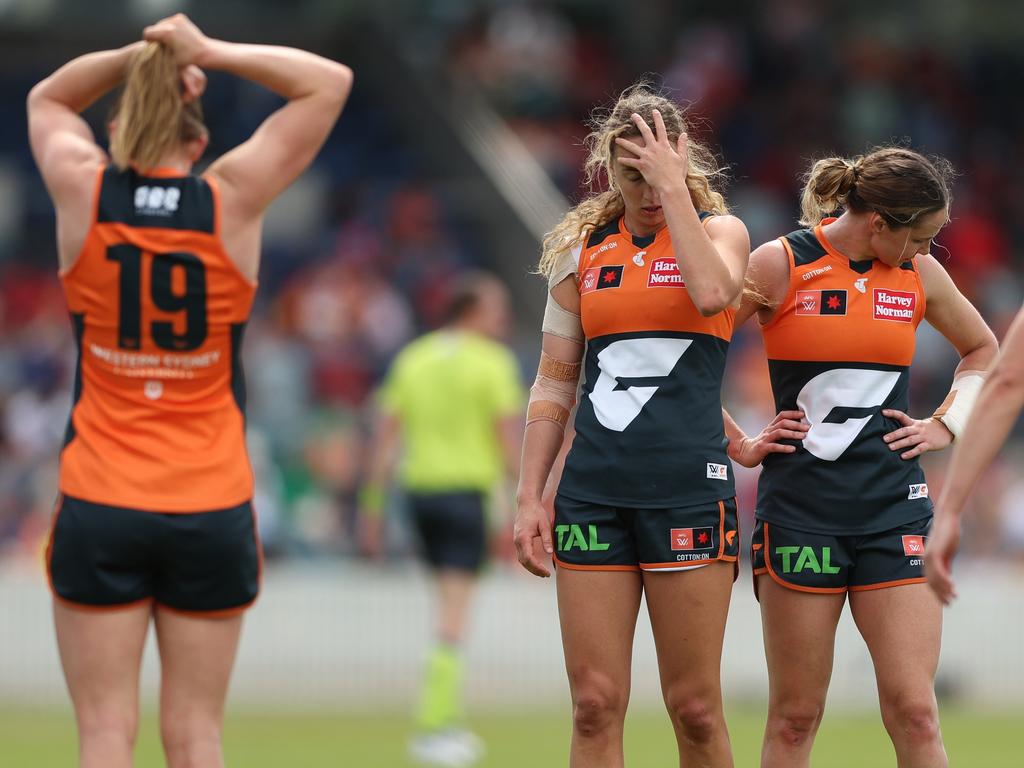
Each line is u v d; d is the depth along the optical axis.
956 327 18.78
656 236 17.14
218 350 15.80
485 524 32.38
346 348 56.97
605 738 17.03
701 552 16.83
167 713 15.76
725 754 17.27
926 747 17.23
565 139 72.06
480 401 32.53
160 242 15.55
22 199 66.19
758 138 74.62
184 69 15.87
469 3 76.06
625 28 79.31
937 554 13.26
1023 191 76.44
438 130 68.81
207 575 15.62
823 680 17.98
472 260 63.47
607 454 16.97
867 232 17.97
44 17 68.69
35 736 32.88
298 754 30.16
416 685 42.62
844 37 80.38
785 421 18.06
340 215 64.56
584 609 17.00
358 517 47.53
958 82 80.00
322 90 15.98
